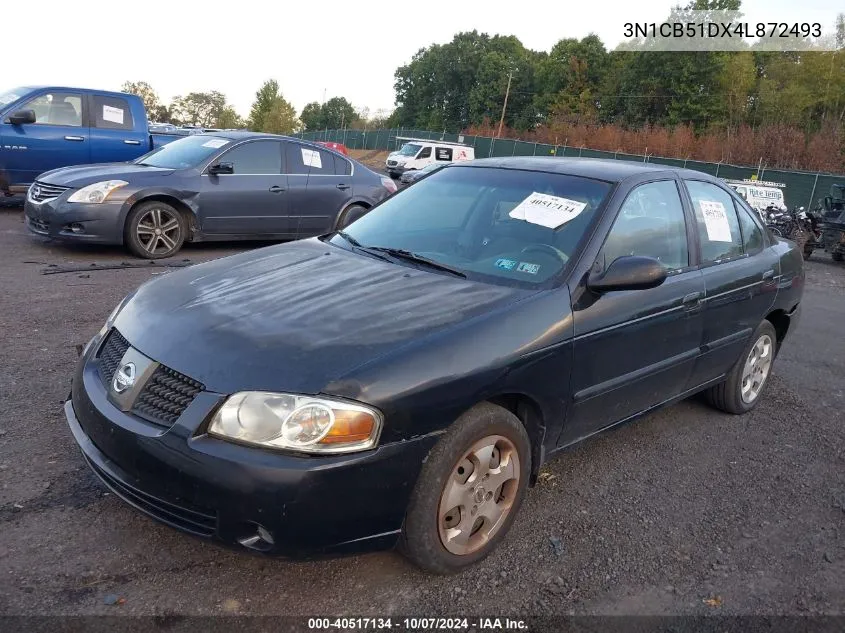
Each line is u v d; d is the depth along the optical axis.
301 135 81.81
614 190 3.74
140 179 8.54
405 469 2.62
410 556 2.79
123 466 2.68
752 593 3.00
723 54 58.88
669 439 4.55
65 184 8.34
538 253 3.48
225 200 9.09
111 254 8.88
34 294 6.64
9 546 2.90
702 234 4.27
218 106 119.00
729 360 4.65
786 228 15.59
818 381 6.04
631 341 3.55
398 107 106.81
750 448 4.50
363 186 10.36
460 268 3.47
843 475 4.20
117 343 3.05
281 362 2.58
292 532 2.46
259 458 2.44
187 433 2.53
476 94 87.56
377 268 3.48
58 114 11.27
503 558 3.11
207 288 3.26
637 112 63.59
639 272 3.23
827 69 55.44
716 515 3.62
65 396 4.37
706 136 53.50
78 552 2.90
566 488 3.79
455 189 4.14
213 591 2.74
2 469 3.47
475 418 2.81
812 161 41.78
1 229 10.20
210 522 2.53
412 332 2.79
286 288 3.21
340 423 2.48
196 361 2.66
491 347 2.86
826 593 3.03
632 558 3.18
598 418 3.58
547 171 4.02
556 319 3.14
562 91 73.94
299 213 9.74
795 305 5.29
